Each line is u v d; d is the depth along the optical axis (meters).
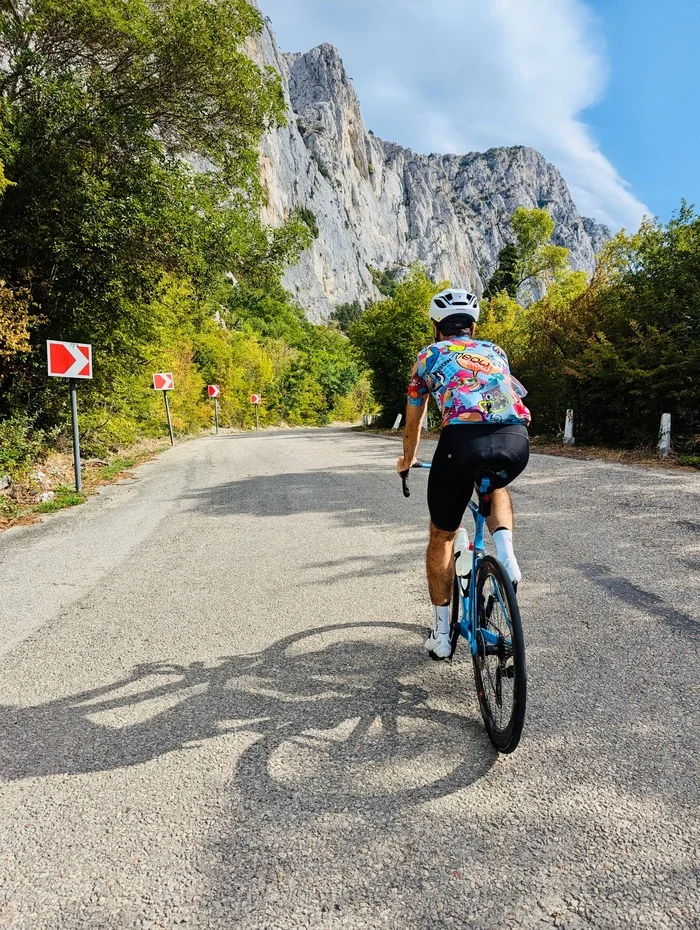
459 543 2.49
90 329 10.45
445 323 2.61
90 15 9.17
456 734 2.26
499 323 19.36
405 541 5.01
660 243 10.59
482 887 1.54
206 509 6.74
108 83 10.11
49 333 9.91
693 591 3.58
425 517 5.85
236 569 4.45
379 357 23.89
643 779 1.94
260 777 2.04
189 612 3.63
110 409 13.22
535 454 10.42
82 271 9.41
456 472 2.29
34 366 9.65
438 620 2.77
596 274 12.35
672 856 1.61
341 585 4.00
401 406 24.44
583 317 11.72
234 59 10.51
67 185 8.89
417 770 2.04
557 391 12.46
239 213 11.86
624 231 11.38
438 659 2.90
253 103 11.30
